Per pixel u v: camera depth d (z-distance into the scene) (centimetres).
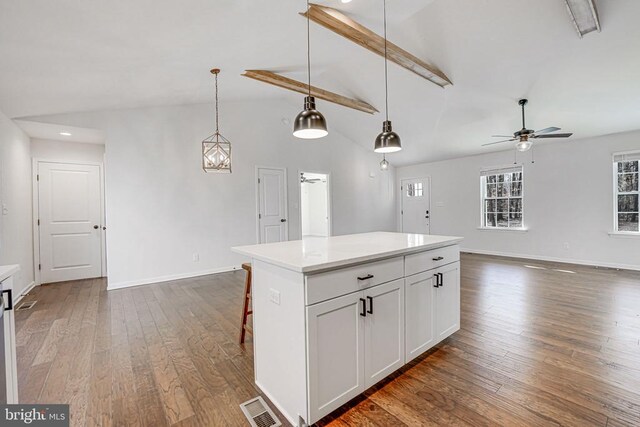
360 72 462
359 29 287
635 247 489
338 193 703
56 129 415
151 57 278
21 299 385
